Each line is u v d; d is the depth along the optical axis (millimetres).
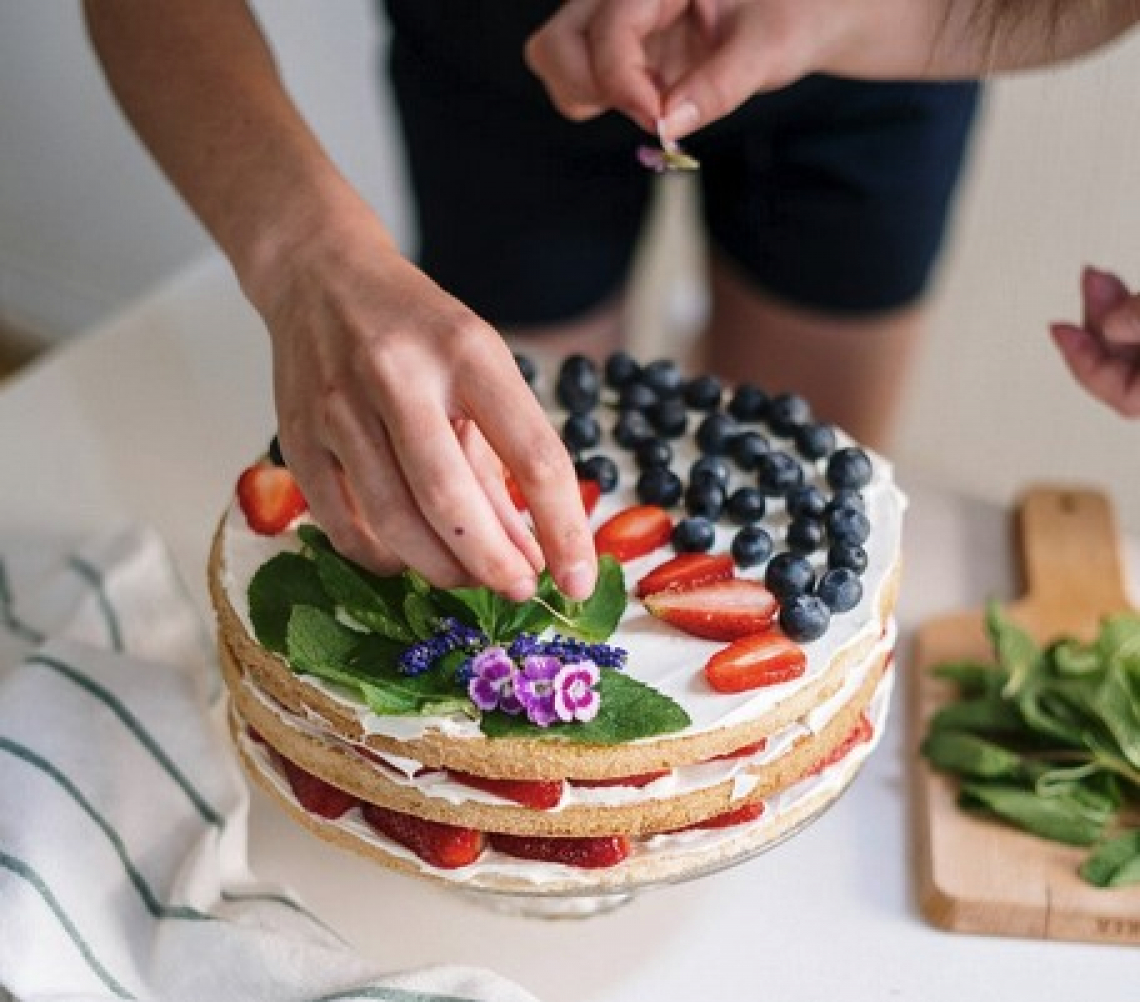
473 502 760
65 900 851
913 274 1187
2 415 1144
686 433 951
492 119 1153
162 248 1855
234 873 893
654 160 899
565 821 811
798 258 1178
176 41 933
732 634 833
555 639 820
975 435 1488
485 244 1214
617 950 881
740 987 868
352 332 788
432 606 821
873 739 879
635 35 910
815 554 879
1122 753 917
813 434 930
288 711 834
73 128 1807
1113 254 1354
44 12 1724
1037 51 921
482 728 795
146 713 920
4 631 992
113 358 1187
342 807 845
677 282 1594
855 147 1129
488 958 880
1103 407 1419
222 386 1169
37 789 876
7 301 1995
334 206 848
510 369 777
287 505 880
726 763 820
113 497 1093
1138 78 1280
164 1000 842
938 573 1060
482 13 1096
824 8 915
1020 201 1366
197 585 1046
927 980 871
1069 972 875
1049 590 1026
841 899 901
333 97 1605
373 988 819
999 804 908
